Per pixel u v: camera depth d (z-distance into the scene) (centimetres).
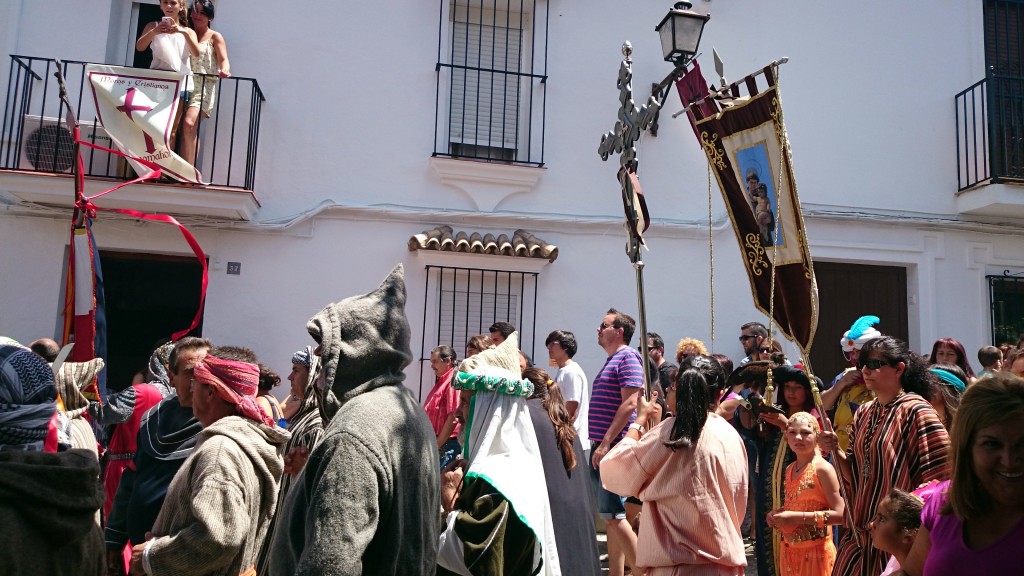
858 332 530
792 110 830
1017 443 211
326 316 233
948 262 838
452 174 768
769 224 438
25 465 190
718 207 822
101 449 490
